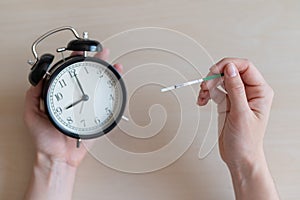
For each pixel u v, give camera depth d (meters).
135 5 0.70
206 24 0.70
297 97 0.69
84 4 0.70
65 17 0.70
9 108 0.69
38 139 0.65
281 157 0.68
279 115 0.69
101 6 0.70
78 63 0.58
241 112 0.61
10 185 0.68
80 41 0.58
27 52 0.69
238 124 0.62
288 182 0.68
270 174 0.66
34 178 0.66
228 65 0.62
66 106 0.59
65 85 0.58
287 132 0.68
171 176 0.68
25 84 0.69
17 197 0.67
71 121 0.59
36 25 0.70
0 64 0.69
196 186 0.68
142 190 0.68
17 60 0.69
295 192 0.68
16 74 0.69
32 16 0.70
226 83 0.62
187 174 0.68
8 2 0.70
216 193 0.68
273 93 0.65
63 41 0.69
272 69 0.69
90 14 0.70
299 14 0.70
